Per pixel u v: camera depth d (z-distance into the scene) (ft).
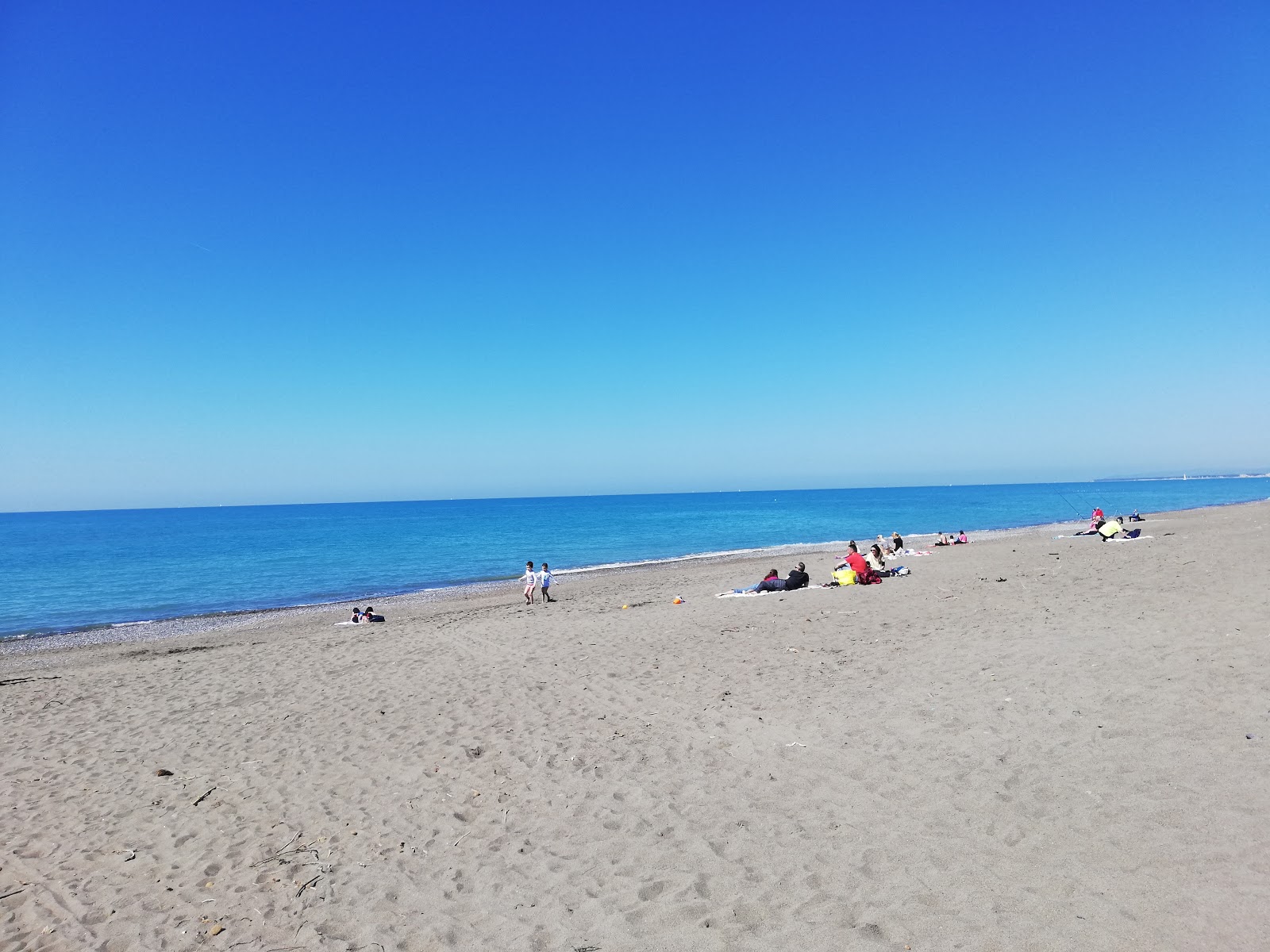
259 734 29.71
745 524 260.01
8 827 21.38
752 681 30.09
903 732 21.48
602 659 38.09
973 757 18.88
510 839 17.79
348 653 49.24
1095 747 18.34
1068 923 11.53
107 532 311.88
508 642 47.06
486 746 25.08
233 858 18.22
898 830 15.60
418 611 78.13
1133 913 11.53
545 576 76.13
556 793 20.33
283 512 649.61
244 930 14.74
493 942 13.44
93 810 22.39
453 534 244.22
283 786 23.11
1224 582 41.55
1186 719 19.43
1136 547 71.26
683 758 21.94
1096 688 23.06
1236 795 14.83
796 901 13.44
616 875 15.35
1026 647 29.86
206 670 46.80
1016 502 393.91
